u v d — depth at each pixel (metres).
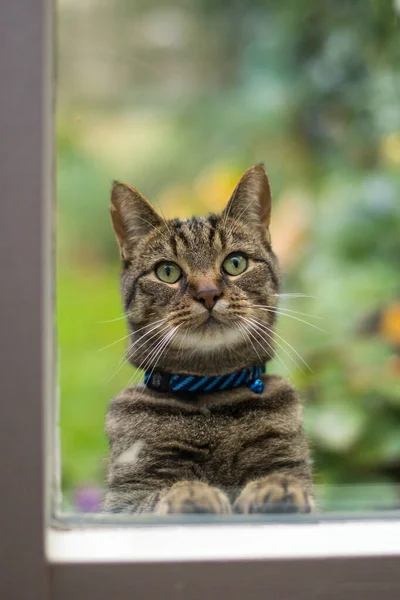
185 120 3.17
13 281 0.98
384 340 2.55
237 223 1.73
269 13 3.20
